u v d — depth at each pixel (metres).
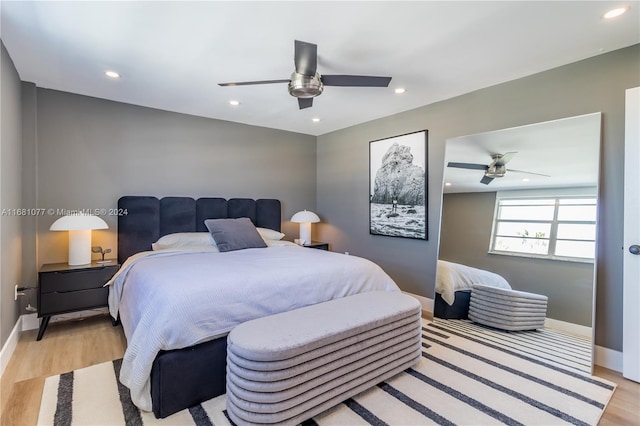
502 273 2.94
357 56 2.45
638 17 1.93
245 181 4.50
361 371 1.90
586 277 2.43
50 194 3.15
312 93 2.44
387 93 3.25
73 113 3.26
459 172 3.30
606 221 2.36
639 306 2.13
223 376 1.92
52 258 3.15
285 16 1.93
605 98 2.37
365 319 1.94
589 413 1.77
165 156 3.83
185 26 2.04
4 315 2.32
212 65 2.61
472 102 3.19
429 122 3.59
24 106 2.94
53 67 2.64
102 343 2.68
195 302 1.82
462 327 3.11
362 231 4.44
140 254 3.13
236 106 3.69
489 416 1.73
